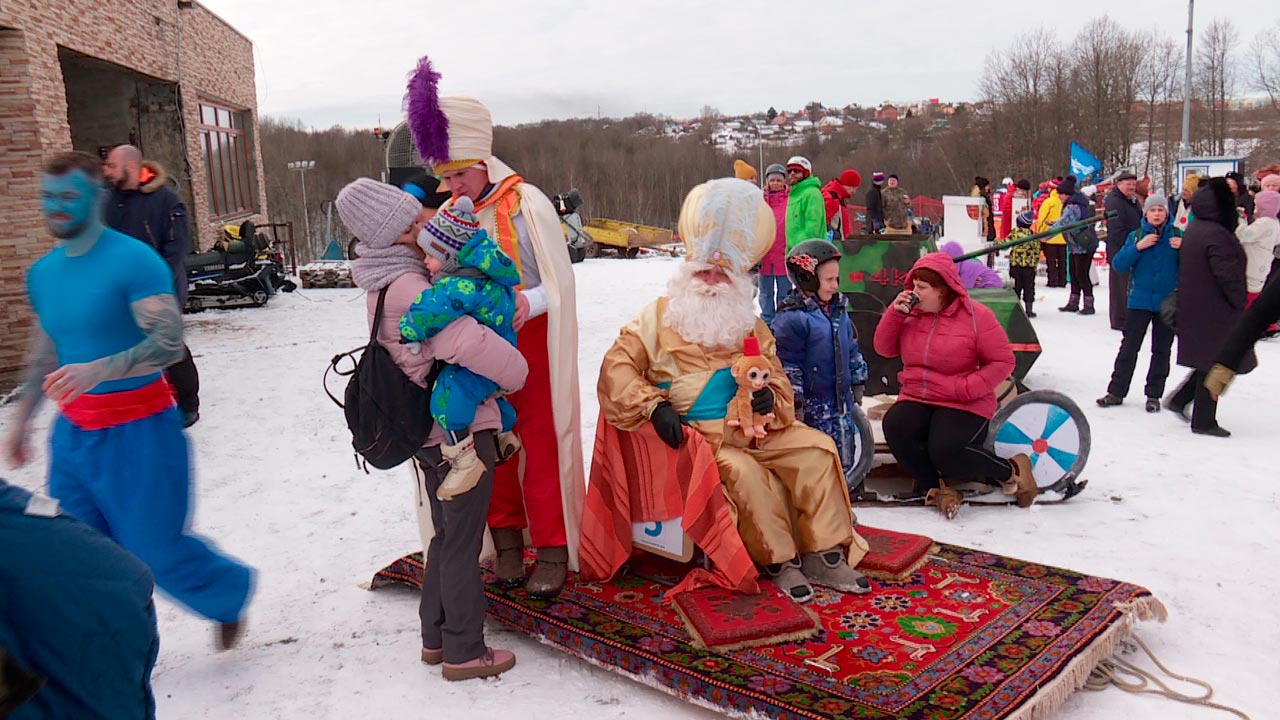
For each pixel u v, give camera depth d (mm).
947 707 2816
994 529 4668
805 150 87562
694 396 3672
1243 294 6180
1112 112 51219
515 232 3639
